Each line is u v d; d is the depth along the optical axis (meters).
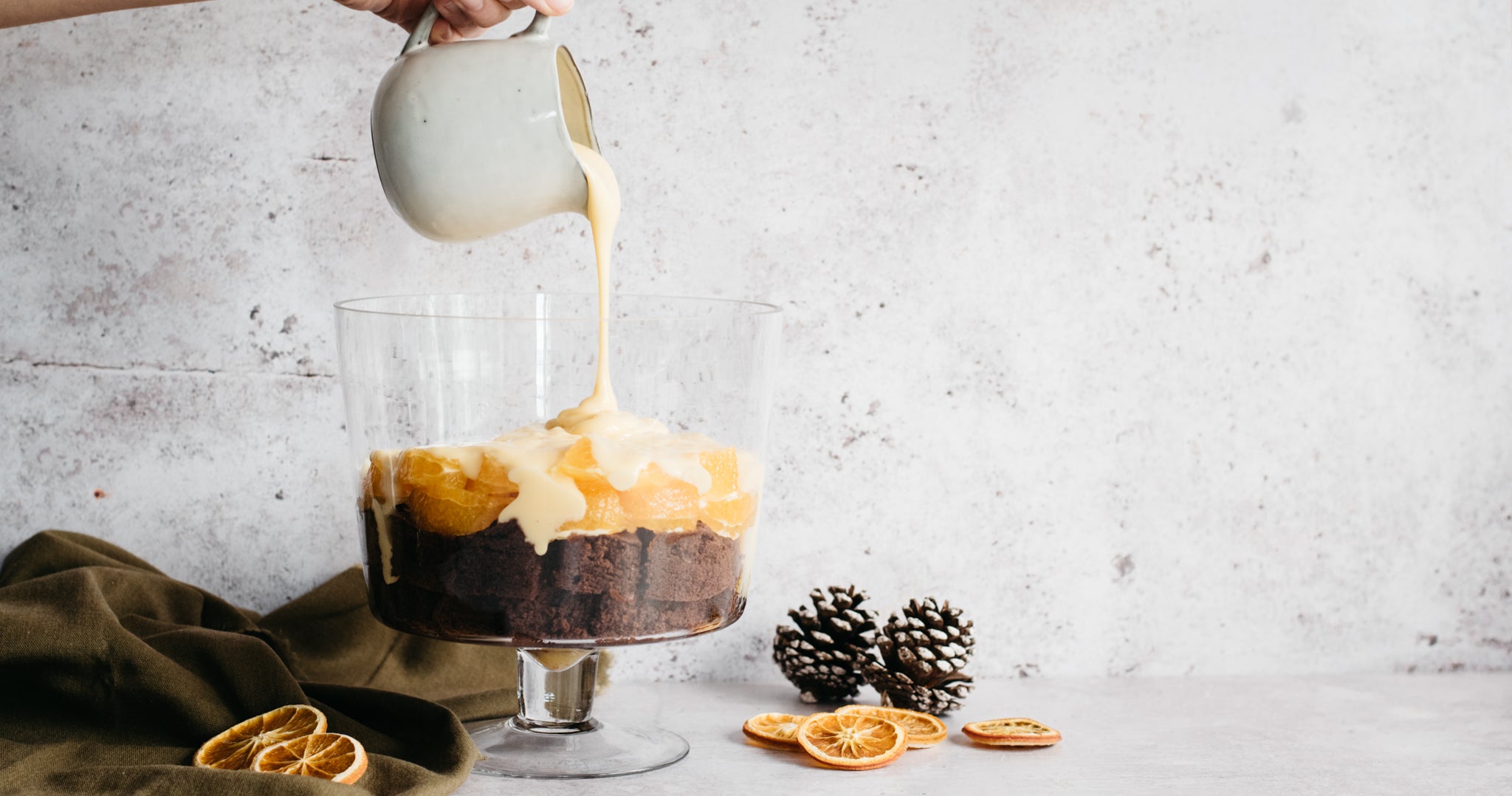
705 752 1.07
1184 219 1.23
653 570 0.99
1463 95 1.24
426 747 1.03
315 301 1.20
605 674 1.19
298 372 1.20
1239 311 1.24
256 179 1.19
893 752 1.06
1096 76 1.22
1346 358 1.25
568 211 1.02
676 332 1.01
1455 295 1.25
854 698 1.18
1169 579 1.25
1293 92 1.23
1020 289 1.22
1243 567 1.25
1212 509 1.25
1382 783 1.03
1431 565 1.26
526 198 0.99
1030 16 1.22
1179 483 1.24
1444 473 1.26
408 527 0.99
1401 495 1.26
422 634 1.00
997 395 1.23
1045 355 1.23
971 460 1.23
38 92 1.18
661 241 1.21
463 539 0.97
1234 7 1.23
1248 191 1.23
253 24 1.19
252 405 1.20
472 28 1.06
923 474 1.23
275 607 1.21
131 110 1.19
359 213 1.20
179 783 0.95
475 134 0.97
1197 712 1.16
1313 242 1.24
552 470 0.97
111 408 1.20
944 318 1.22
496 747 1.05
